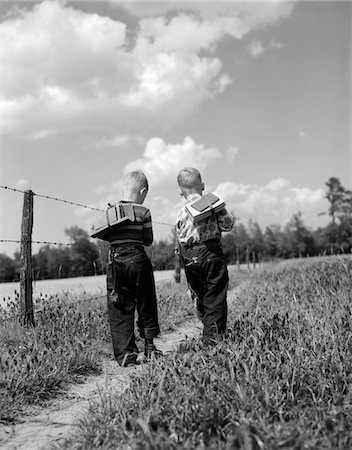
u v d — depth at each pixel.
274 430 3.38
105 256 11.75
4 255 40.19
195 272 6.07
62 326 7.38
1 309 7.77
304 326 6.21
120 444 3.48
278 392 4.07
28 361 5.41
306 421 3.57
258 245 62.50
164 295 11.42
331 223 74.00
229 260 56.09
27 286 7.55
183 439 3.44
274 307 8.23
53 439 4.07
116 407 4.18
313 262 16.34
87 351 6.29
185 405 3.83
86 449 3.62
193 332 8.45
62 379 5.52
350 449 3.21
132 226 6.12
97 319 7.99
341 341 5.21
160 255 22.97
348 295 8.34
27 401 4.95
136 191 6.33
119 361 6.06
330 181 99.50
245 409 3.78
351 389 4.19
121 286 6.14
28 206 7.66
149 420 3.59
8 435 4.20
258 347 5.10
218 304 5.99
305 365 4.60
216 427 3.60
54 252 32.91
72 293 12.38
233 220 6.07
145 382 4.51
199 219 5.95
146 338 6.18
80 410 4.73
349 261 12.55
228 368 4.52
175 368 4.59
